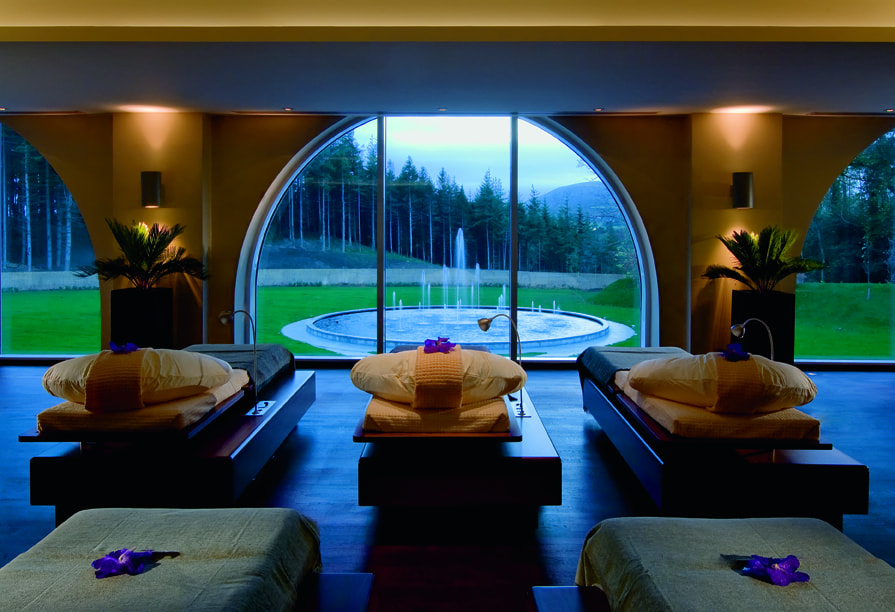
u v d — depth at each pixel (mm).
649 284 6078
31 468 2385
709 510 2328
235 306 5895
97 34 3783
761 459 2385
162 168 5613
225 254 5844
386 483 2434
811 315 6145
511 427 2557
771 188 5633
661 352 4062
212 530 1460
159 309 5297
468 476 2430
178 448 2496
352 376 2684
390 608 1975
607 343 6234
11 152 5953
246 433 2732
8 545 2395
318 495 2904
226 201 5844
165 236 5312
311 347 6246
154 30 3785
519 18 3955
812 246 6031
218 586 1221
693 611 1143
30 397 4719
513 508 2682
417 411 2527
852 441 3787
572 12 3939
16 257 6043
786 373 2457
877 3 3865
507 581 2146
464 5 3941
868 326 6137
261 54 4035
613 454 3504
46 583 1216
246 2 3930
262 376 3527
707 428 2398
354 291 6152
